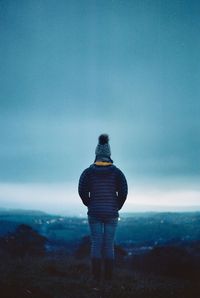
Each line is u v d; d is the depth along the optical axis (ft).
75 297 13.55
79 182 17.95
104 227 17.52
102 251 17.69
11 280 15.53
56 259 25.04
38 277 17.35
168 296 14.15
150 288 15.85
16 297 12.65
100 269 17.06
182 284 17.63
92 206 17.49
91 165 18.10
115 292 14.62
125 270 22.72
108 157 18.31
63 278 17.46
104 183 17.60
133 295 14.26
